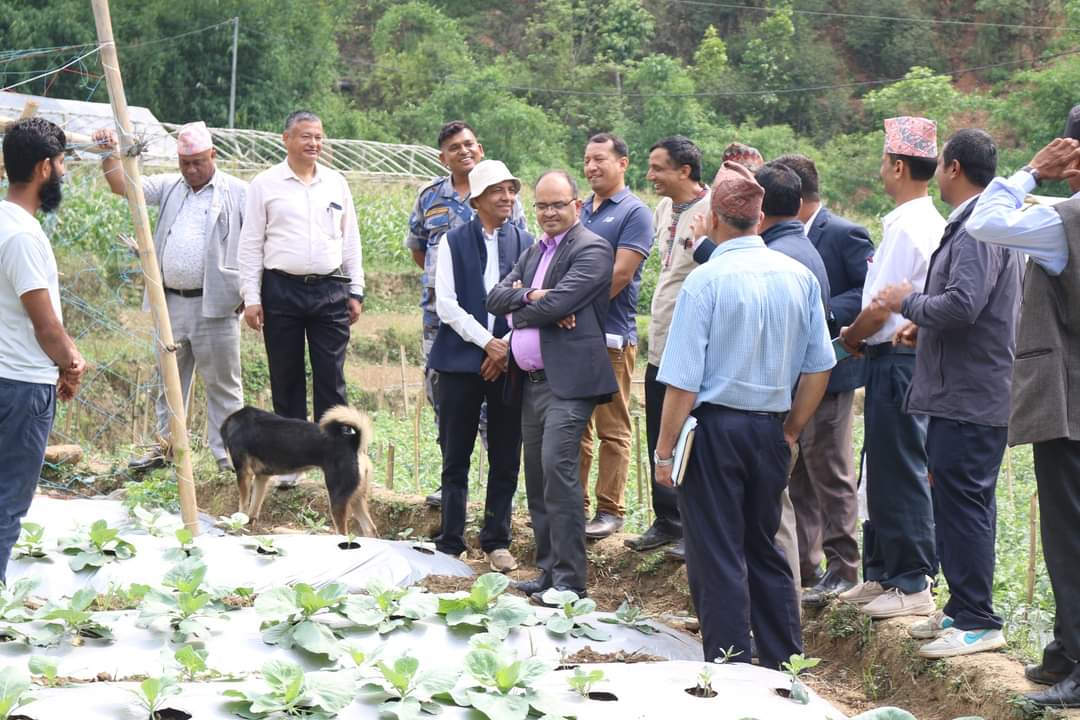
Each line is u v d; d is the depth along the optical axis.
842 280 5.95
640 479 8.58
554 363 6.07
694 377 4.89
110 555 6.32
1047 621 5.75
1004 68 56.06
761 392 4.91
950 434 4.96
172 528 7.00
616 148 6.82
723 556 4.93
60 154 5.64
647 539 6.93
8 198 5.60
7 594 5.14
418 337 19.55
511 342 6.29
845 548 5.97
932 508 5.59
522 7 60.53
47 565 6.16
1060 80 43.09
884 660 5.47
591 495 9.25
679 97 49.25
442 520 7.18
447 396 6.85
